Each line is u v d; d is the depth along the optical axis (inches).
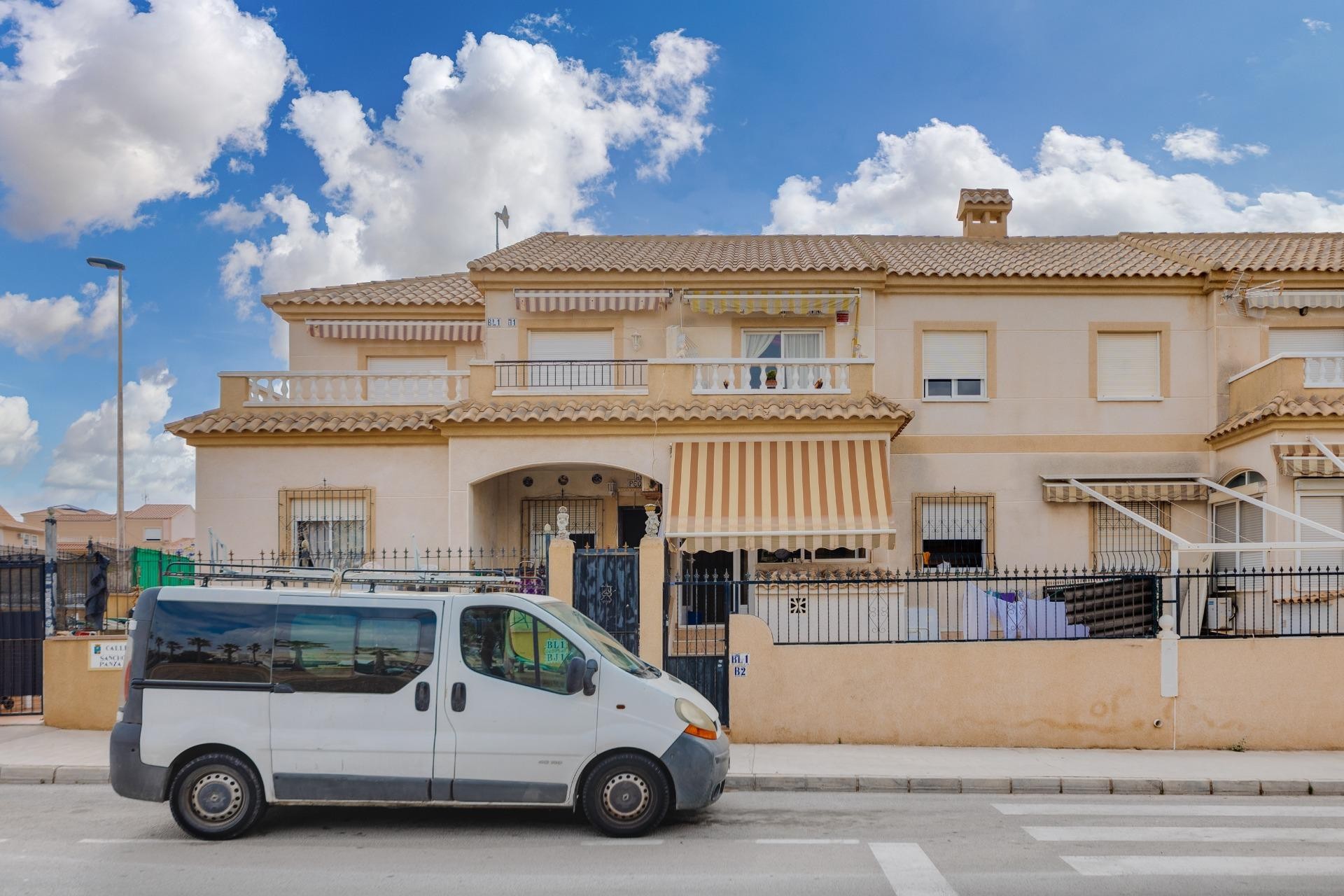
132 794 376.8
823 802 459.8
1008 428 873.5
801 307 863.7
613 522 878.4
